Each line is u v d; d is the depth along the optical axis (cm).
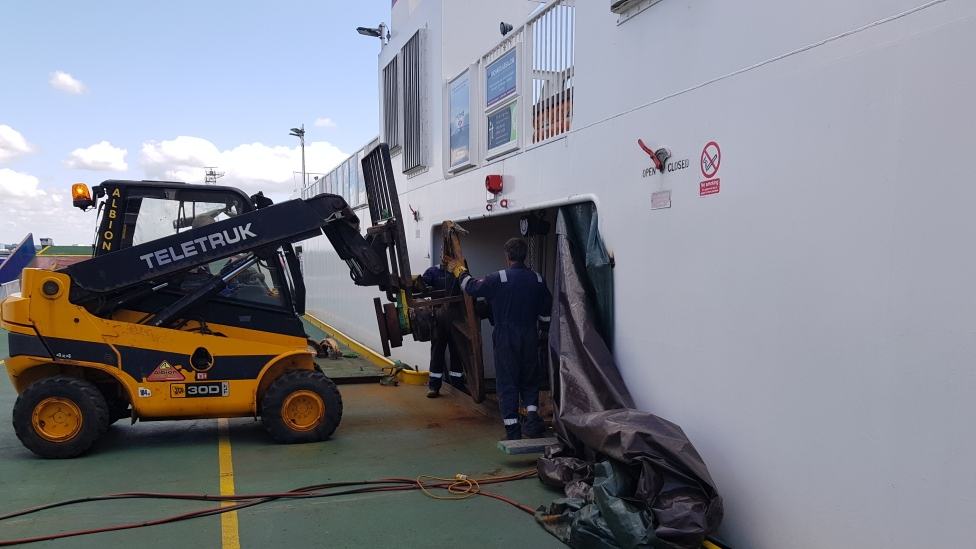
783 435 318
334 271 1543
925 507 254
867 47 277
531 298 540
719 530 359
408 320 624
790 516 315
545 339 562
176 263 518
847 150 286
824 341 297
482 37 827
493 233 831
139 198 549
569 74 536
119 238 544
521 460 520
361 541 365
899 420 263
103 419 510
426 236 867
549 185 545
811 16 303
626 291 443
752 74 337
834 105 292
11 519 386
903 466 262
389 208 627
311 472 483
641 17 427
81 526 376
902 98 262
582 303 471
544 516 393
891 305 267
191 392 530
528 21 593
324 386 561
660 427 365
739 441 346
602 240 470
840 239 289
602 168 470
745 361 341
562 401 435
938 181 249
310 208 550
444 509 414
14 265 2034
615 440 363
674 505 333
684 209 387
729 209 352
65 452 502
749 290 339
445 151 787
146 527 377
